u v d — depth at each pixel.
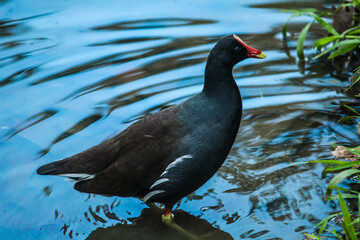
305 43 13.78
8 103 11.48
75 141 10.22
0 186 9.16
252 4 15.70
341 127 10.46
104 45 13.82
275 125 10.74
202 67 12.73
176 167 8.11
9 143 10.20
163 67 12.80
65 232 8.26
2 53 13.42
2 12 15.59
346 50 11.53
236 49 8.10
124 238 8.33
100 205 8.97
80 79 12.38
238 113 8.30
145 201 8.78
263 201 8.70
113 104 11.45
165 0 16.25
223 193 9.03
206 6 15.70
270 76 12.57
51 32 14.46
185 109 8.35
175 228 8.45
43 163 9.62
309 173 9.27
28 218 8.52
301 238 7.76
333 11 14.73
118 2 16.23
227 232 8.12
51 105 11.43
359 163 8.07
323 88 11.95
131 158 8.34
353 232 7.05
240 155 9.96
